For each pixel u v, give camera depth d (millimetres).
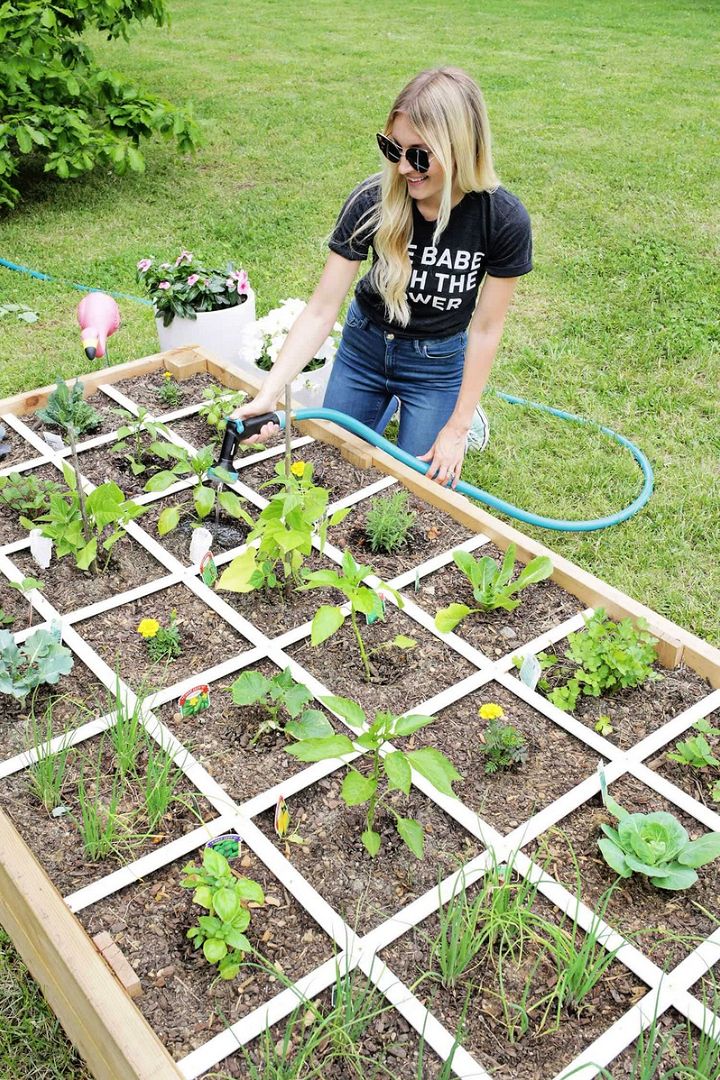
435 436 3676
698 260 5961
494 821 2279
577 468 3990
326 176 7352
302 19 13258
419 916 2053
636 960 1980
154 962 1959
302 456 3582
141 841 2205
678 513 3725
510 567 2867
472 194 3059
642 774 2393
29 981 2199
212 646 2756
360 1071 1763
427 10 14047
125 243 6078
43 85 6551
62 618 2824
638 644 2709
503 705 2594
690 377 4676
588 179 7340
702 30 12781
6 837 2125
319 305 3201
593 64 11008
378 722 2174
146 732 2426
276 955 1977
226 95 9492
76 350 4777
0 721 2512
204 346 4312
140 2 7121
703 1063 1771
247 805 2271
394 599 2918
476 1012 1898
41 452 3609
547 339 4980
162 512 3266
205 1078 1763
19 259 5812
